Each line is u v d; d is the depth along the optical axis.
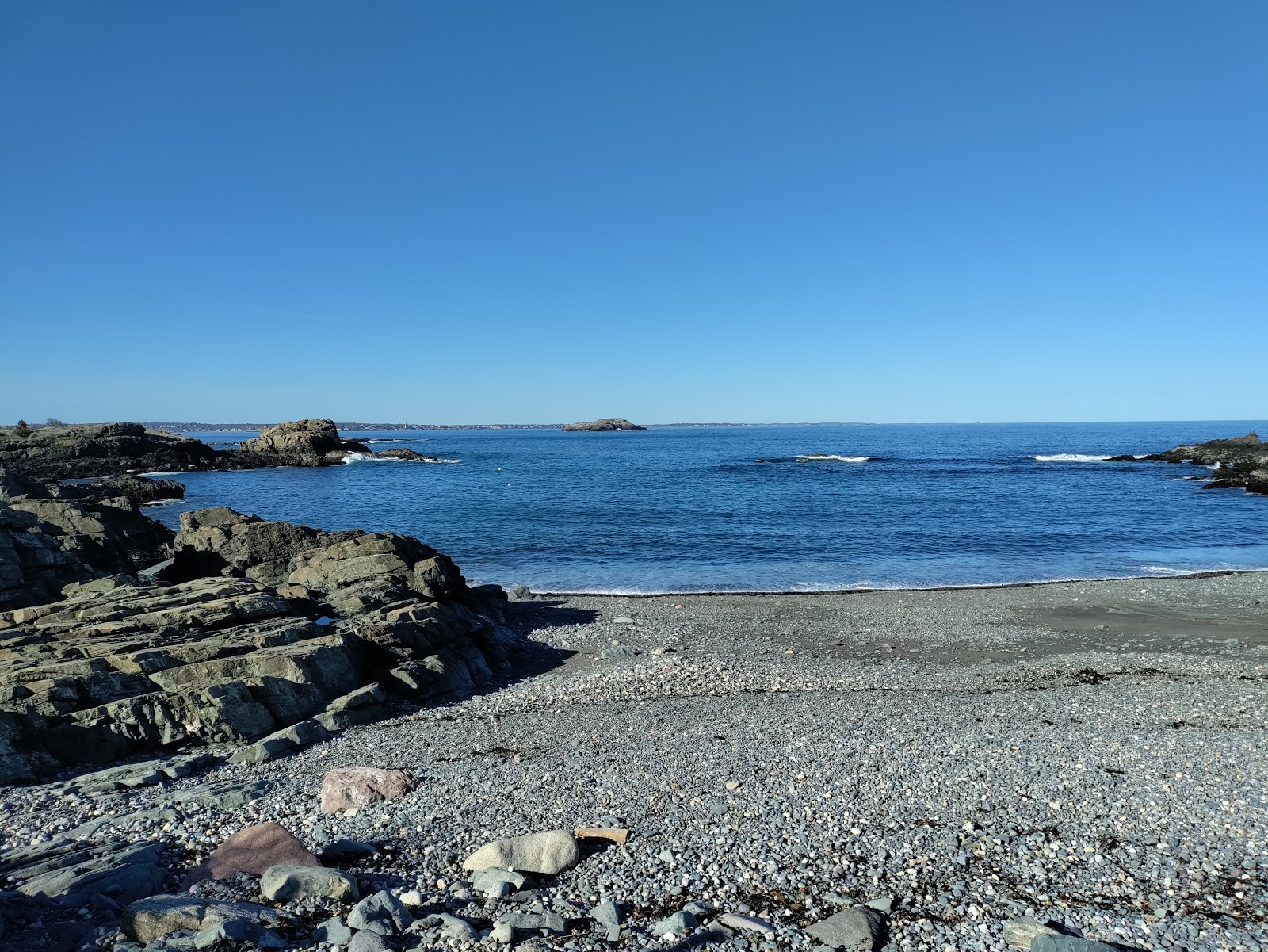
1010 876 8.75
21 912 7.11
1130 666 20.30
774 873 8.84
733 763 12.47
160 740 13.83
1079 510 58.62
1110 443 192.62
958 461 122.81
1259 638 23.47
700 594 32.03
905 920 7.89
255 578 26.06
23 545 21.41
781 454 152.38
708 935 7.46
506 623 26.27
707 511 59.22
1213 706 15.79
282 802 11.23
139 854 8.85
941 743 13.41
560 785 11.68
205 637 17.20
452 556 41.41
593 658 22.28
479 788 11.64
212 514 27.91
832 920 7.62
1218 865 8.91
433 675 18.27
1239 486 70.88
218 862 8.66
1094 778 11.56
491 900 8.12
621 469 109.62
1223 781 11.36
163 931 6.90
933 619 26.78
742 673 19.64
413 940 7.23
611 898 8.26
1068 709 15.80
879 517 55.59
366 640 18.53
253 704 14.70
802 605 29.41
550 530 49.88
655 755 12.98
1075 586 32.38
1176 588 31.14
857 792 11.16
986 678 19.27
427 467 118.31
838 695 17.25
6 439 93.44
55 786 11.99
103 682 14.36
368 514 59.66
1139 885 8.51
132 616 18.17
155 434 110.31
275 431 124.19
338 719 15.34
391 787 11.43
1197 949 7.32
